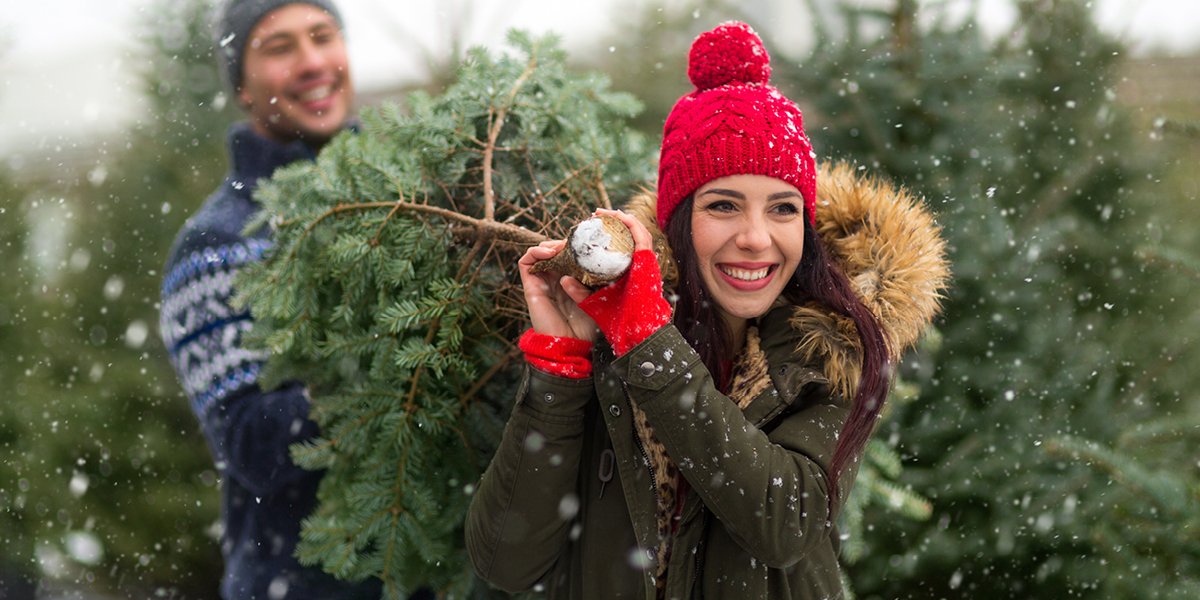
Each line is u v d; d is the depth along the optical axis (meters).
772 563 1.43
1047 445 2.34
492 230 1.74
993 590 2.87
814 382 1.49
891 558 2.86
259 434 2.11
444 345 1.75
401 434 1.79
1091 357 2.97
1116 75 3.37
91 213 5.01
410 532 1.82
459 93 1.92
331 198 1.82
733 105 1.52
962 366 2.93
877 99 3.00
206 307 2.22
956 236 2.89
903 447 2.92
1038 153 3.18
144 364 4.63
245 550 2.21
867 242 1.58
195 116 5.05
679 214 1.56
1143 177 3.28
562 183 1.87
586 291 1.45
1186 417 2.64
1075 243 3.16
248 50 2.50
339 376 1.96
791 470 1.42
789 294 1.62
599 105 2.06
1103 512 2.59
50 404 4.44
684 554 1.50
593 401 1.60
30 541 4.21
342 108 2.63
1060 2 3.21
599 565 1.54
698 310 1.54
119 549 4.22
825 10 3.12
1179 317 3.16
